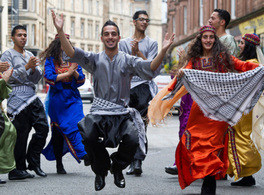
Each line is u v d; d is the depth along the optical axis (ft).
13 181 20.63
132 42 22.39
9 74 19.35
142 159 21.94
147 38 23.85
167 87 18.31
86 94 96.32
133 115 17.24
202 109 17.44
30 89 21.62
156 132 43.80
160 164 25.41
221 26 22.39
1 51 128.88
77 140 22.07
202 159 17.26
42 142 21.75
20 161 21.25
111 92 16.76
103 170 17.02
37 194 17.94
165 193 18.26
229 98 17.42
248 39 20.65
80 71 22.53
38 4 203.31
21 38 21.47
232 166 19.57
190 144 17.60
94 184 18.88
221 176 17.90
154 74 16.37
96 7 304.09
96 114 16.65
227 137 19.48
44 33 214.69
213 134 17.57
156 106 18.49
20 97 21.30
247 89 17.40
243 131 19.67
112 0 315.58
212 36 17.87
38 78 21.75
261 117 19.51
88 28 299.99
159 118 18.58
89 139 16.37
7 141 20.10
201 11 141.08
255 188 19.47
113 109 16.71
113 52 16.76
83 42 294.87
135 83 23.12
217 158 17.30
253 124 19.52
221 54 17.93
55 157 22.63
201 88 17.31
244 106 17.49
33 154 21.72
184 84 17.47
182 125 21.93
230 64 17.90
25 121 21.35
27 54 21.90
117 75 16.72
